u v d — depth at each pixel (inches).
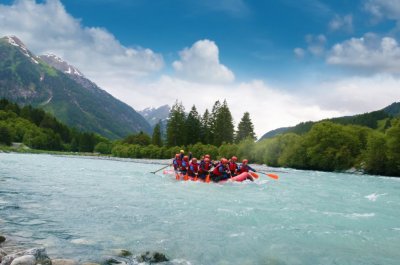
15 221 385.7
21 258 231.8
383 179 1813.5
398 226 422.0
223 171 967.0
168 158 4527.6
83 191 675.4
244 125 4736.7
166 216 443.8
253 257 289.1
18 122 6451.8
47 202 521.7
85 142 6855.3
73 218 413.1
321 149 3034.0
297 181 1235.2
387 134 2632.9
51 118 7500.0
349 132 3388.3
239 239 341.4
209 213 470.9
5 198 542.9
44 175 1031.0
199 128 4682.6
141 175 1180.5
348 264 280.1
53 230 352.2
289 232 375.2
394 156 2508.6
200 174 984.9
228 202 584.1
